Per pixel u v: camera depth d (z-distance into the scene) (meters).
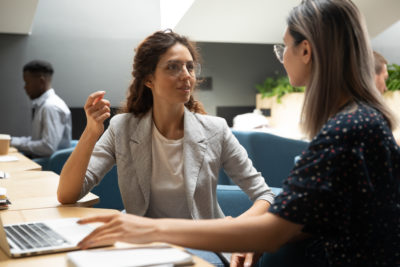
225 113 6.03
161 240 0.92
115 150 1.69
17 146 3.89
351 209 0.95
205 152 1.67
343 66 1.03
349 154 0.93
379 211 0.95
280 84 5.70
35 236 1.07
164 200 1.65
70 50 5.45
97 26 5.53
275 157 3.13
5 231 1.11
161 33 1.66
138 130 1.68
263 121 4.69
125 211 1.68
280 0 4.58
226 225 0.93
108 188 3.26
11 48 5.25
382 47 5.32
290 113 5.28
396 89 3.97
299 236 1.16
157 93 1.64
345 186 0.93
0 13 4.34
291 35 1.10
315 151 0.95
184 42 1.69
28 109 5.31
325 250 1.06
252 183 1.70
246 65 6.06
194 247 0.92
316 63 1.04
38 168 2.57
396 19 4.81
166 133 1.70
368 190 0.93
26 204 1.52
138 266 0.84
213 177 1.69
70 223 1.19
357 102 1.01
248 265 1.34
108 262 0.85
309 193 0.92
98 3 5.52
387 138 0.97
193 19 4.95
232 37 5.51
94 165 1.63
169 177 1.65
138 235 0.92
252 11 4.81
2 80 5.22
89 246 0.94
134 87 1.72
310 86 1.07
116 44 5.59
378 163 0.95
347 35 1.03
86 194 1.61
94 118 1.47
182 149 1.67
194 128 1.68
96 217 0.98
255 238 0.93
